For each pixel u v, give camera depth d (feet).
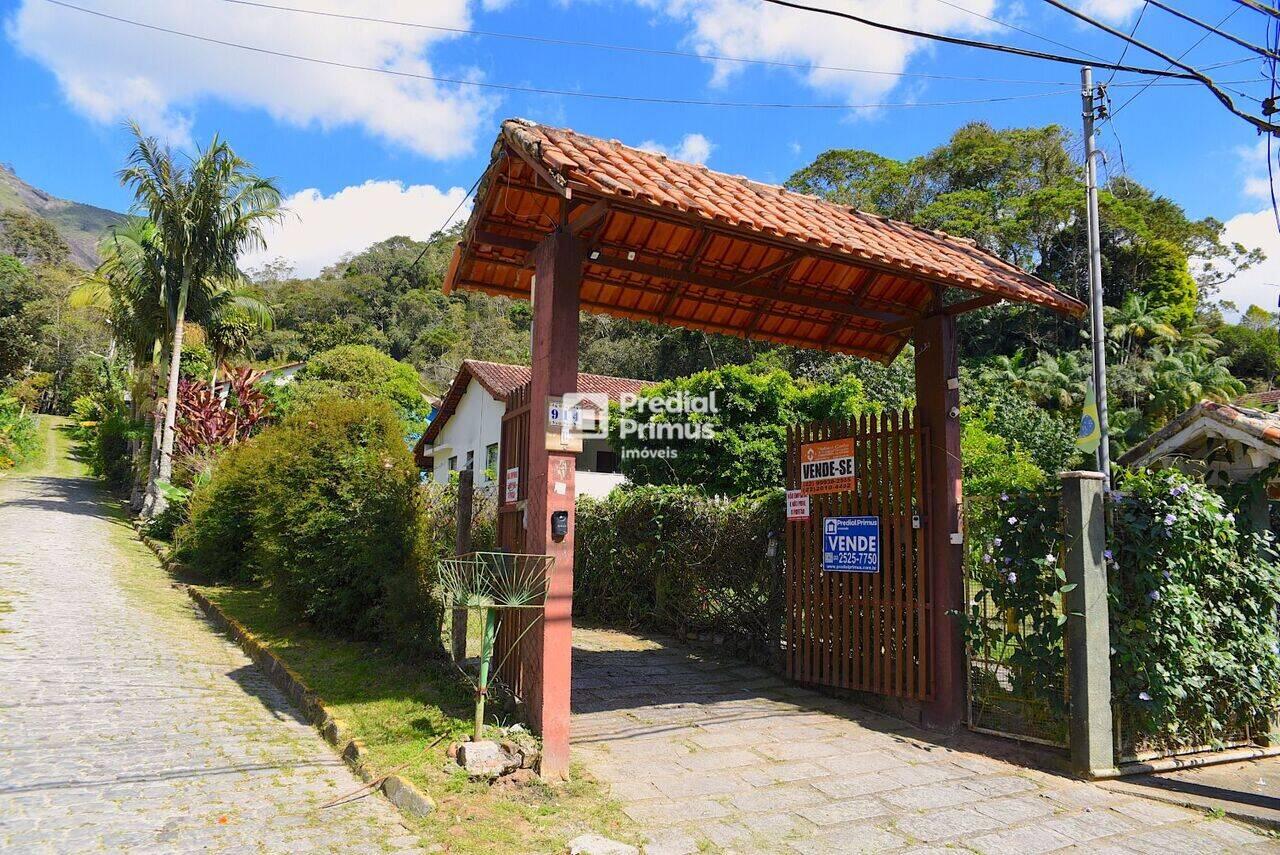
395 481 26.68
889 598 23.02
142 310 73.56
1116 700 19.15
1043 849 14.24
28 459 118.93
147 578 44.75
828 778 17.49
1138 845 14.58
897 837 14.48
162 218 68.74
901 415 23.52
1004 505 20.40
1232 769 19.65
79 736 18.15
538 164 17.03
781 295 23.48
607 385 75.87
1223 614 20.54
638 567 36.19
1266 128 20.81
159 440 69.82
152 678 23.98
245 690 23.61
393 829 13.91
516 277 23.70
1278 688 21.50
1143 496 19.61
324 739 19.12
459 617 22.74
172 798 14.96
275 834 13.57
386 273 235.40
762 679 26.76
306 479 29.63
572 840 13.46
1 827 13.10
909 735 21.04
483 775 15.64
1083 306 22.50
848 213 24.16
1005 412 88.28
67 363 194.49
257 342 171.73
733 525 30.63
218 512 42.98
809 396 53.31
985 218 121.70
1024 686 19.85
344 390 107.65
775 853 13.55
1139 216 121.90
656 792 16.08
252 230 71.51
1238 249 145.79
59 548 50.85
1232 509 21.63
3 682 21.88
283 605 31.48
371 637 27.53
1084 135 46.39
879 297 25.14
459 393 77.36
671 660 29.32
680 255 22.56
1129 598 19.44
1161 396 102.06
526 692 18.20
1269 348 142.72
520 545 20.30
